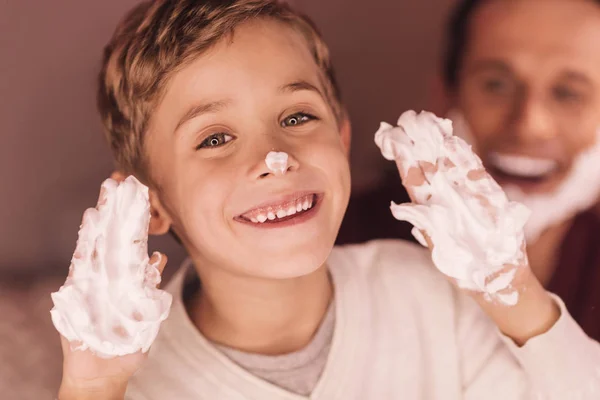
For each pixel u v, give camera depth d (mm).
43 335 739
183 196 549
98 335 475
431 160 523
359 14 937
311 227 530
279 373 581
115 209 485
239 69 528
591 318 838
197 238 551
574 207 883
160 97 548
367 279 640
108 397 511
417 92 955
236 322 583
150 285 487
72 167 833
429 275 648
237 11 543
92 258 480
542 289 568
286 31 562
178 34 541
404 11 939
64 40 815
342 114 658
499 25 912
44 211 833
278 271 527
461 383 613
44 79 816
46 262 840
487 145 919
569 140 893
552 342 558
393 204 526
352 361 595
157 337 599
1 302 771
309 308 590
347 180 558
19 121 816
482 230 518
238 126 530
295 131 542
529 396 573
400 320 625
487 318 627
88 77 822
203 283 595
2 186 819
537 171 895
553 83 896
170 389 579
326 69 618
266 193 518
